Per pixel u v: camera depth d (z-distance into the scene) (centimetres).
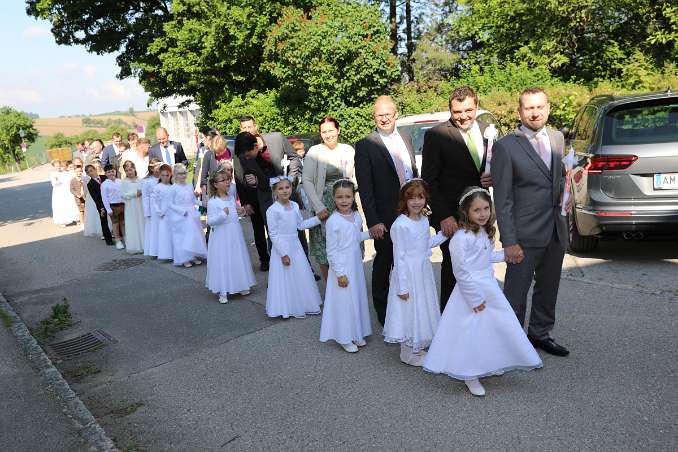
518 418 334
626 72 1557
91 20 2297
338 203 450
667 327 438
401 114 1825
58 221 1360
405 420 343
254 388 405
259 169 688
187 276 759
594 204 589
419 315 406
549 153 391
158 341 520
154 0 2292
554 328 455
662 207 560
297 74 1759
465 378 363
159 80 2270
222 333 525
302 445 327
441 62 2048
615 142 580
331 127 530
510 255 383
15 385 427
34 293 739
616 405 337
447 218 425
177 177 795
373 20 1716
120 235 1013
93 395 418
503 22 1912
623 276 566
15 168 6291
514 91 1538
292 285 543
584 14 1666
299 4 2000
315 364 437
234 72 2080
